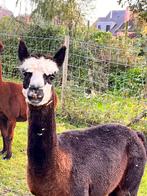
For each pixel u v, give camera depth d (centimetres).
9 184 597
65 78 942
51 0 1545
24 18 1564
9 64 1234
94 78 987
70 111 948
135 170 432
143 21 1270
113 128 434
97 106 930
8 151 691
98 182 393
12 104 676
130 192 438
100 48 991
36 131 346
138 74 926
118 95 926
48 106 344
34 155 349
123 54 975
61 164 357
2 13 1747
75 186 366
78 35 1473
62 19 1568
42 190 357
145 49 941
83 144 394
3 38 1298
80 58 1009
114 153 410
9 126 685
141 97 885
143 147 443
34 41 1289
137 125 853
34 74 336
